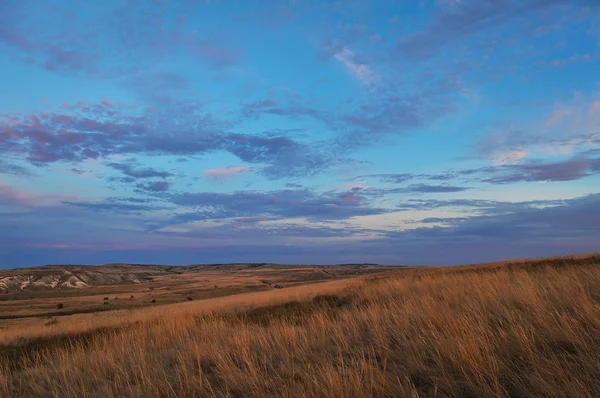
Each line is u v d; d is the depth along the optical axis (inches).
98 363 258.4
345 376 171.9
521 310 248.5
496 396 143.1
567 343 182.7
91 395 197.2
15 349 453.1
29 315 2201.0
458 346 182.7
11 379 255.6
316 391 163.8
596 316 197.8
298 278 5871.1
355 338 249.9
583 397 130.4
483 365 163.5
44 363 317.7
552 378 145.1
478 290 321.7
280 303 682.2
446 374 167.0
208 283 5059.1
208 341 286.2
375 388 163.0
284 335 268.7
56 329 649.6
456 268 1074.1
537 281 332.2
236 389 186.5
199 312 663.8
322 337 257.8
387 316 282.4
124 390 199.2
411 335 231.9
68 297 3558.1
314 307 554.6
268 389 176.6
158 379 208.1
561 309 234.1
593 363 151.6
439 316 249.9
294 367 200.8
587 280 317.4
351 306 459.5
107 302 2832.2
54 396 203.9
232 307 735.1
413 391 151.6
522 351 178.4
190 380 198.2
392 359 202.2
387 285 621.9
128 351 279.0
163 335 349.1
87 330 557.6
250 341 267.0
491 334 201.0
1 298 3570.4
